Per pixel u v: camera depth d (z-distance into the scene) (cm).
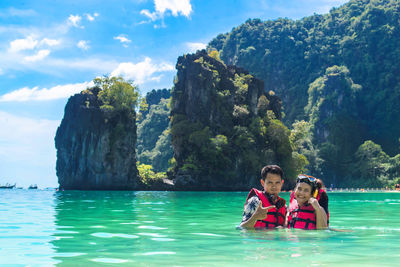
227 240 509
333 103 15625
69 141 6675
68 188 6644
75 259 386
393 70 16500
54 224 753
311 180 623
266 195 630
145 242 504
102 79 6981
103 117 6331
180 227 697
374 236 561
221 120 7456
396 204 1812
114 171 6272
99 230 649
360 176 13312
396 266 346
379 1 18775
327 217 636
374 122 16062
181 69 7925
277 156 7562
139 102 6894
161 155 13762
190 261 371
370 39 17300
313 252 417
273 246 459
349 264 355
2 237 559
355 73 17200
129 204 1619
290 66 18788
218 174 6894
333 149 14262
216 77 7731
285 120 17812
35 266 354
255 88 8144
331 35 19050
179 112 7675
